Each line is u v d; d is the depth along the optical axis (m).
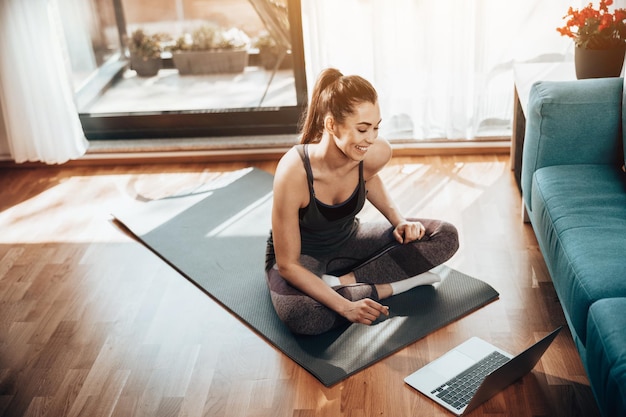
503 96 3.49
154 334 2.46
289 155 2.26
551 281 2.59
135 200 3.41
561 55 3.36
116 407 2.14
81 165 3.81
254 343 2.38
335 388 2.15
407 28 3.38
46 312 2.61
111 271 2.85
